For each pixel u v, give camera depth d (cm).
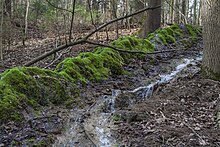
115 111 562
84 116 527
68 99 568
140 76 765
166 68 834
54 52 539
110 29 1828
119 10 1975
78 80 634
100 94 623
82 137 464
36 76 552
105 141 455
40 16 1952
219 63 695
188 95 609
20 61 1165
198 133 464
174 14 1953
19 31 1792
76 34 1608
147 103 593
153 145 432
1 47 1175
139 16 1822
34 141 433
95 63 717
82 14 1602
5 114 459
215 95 607
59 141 449
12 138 428
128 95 620
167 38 1037
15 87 510
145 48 905
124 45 843
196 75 738
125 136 463
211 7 691
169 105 571
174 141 441
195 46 1091
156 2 1170
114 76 730
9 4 1642
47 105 534
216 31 689
